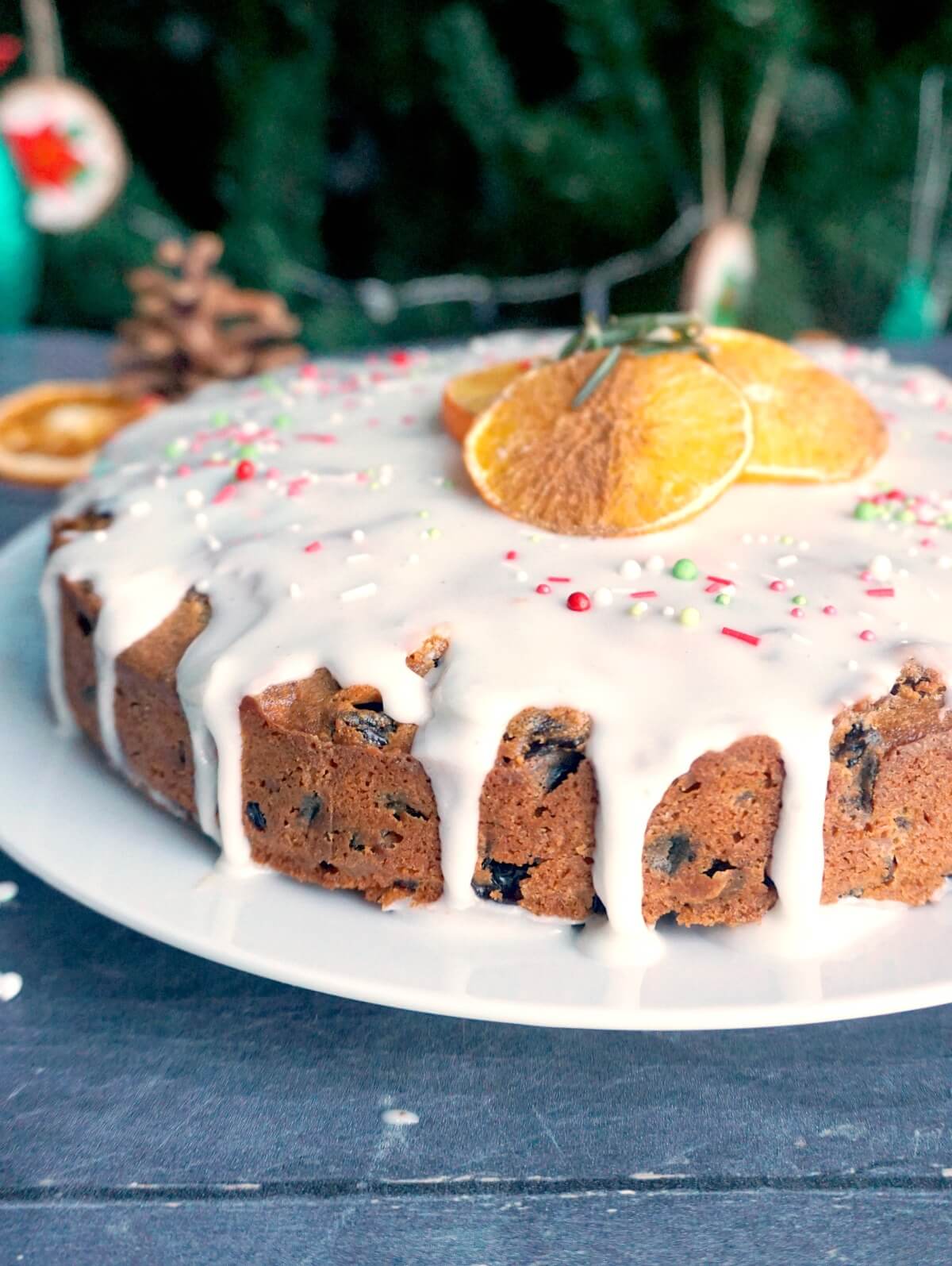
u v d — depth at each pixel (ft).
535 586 0.84
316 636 0.82
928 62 1.90
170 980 0.82
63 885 0.81
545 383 0.98
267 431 1.12
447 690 0.78
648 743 0.75
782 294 2.01
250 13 1.88
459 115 1.88
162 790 0.90
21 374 1.93
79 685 0.96
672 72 1.89
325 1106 0.73
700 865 0.78
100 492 1.05
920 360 1.89
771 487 0.99
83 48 2.08
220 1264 0.65
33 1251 0.65
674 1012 0.71
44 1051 0.77
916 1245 0.65
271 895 0.82
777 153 1.97
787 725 0.75
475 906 0.81
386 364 1.36
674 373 0.95
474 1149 0.70
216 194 2.12
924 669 0.79
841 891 0.81
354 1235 0.66
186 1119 0.72
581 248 2.09
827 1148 0.70
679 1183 0.68
